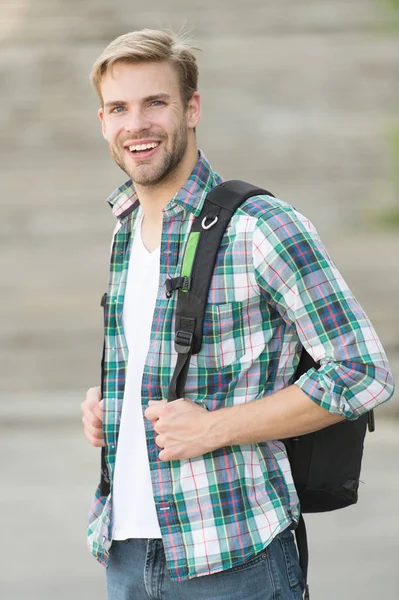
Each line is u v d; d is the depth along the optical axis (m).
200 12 32.25
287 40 31.61
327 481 3.95
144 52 3.90
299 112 29.69
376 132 28.48
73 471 11.29
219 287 3.76
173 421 3.72
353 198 26.14
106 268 21.44
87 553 8.67
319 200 26.08
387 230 23.95
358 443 3.97
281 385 3.85
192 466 3.78
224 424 3.71
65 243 23.88
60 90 30.62
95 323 17.64
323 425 3.72
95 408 4.16
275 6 32.47
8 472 11.31
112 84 3.97
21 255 22.91
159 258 4.00
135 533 3.90
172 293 3.83
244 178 27.17
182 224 3.89
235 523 3.75
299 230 3.73
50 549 8.77
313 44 31.36
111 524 3.99
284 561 3.83
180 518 3.77
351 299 3.73
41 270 21.39
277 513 3.79
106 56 3.95
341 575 7.97
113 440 4.02
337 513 9.53
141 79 3.92
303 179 27.12
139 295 4.02
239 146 28.33
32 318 17.97
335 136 28.52
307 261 3.70
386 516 9.40
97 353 16.41
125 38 3.94
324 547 8.64
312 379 3.67
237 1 32.53
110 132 4.02
